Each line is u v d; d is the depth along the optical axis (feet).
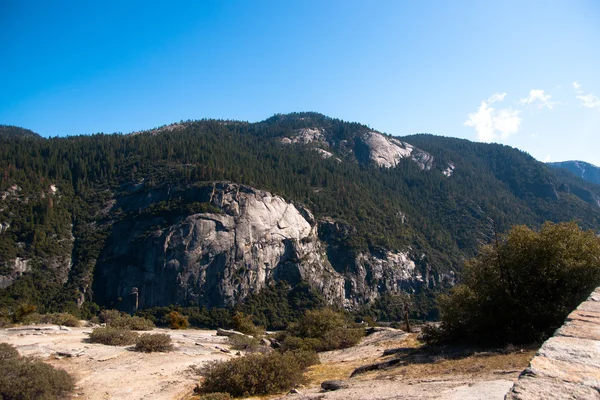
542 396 10.83
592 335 15.99
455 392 19.76
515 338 39.32
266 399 36.32
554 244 41.47
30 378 36.19
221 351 69.05
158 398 39.65
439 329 49.06
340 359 57.26
